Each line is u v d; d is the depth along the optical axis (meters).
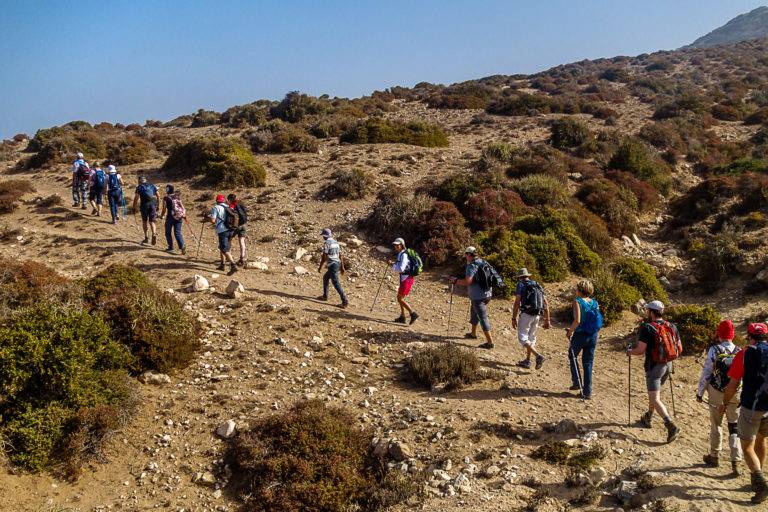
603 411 8.65
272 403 8.91
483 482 6.81
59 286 10.65
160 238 18.58
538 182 20.81
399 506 6.58
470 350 11.07
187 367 10.05
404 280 12.20
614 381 10.01
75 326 8.74
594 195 21.27
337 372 9.97
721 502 6.30
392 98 57.97
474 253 11.27
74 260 16.05
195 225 20.34
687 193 22.97
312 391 9.34
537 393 9.27
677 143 31.27
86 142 35.59
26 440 7.38
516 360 10.81
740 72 65.94
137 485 7.45
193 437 8.23
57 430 7.65
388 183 23.69
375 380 9.81
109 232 18.89
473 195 19.14
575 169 25.78
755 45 90.88
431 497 6.63
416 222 18.08
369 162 26.97
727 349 7.23
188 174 27.11
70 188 26.42
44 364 8.04
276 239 18.52
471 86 57.34
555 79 68.00
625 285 14.70
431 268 16.50
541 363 10.02
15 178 30.77
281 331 11.46
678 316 12.00
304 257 17.00
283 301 13.15
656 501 6.25
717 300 15.08
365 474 7.41
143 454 7.96
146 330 9.80
